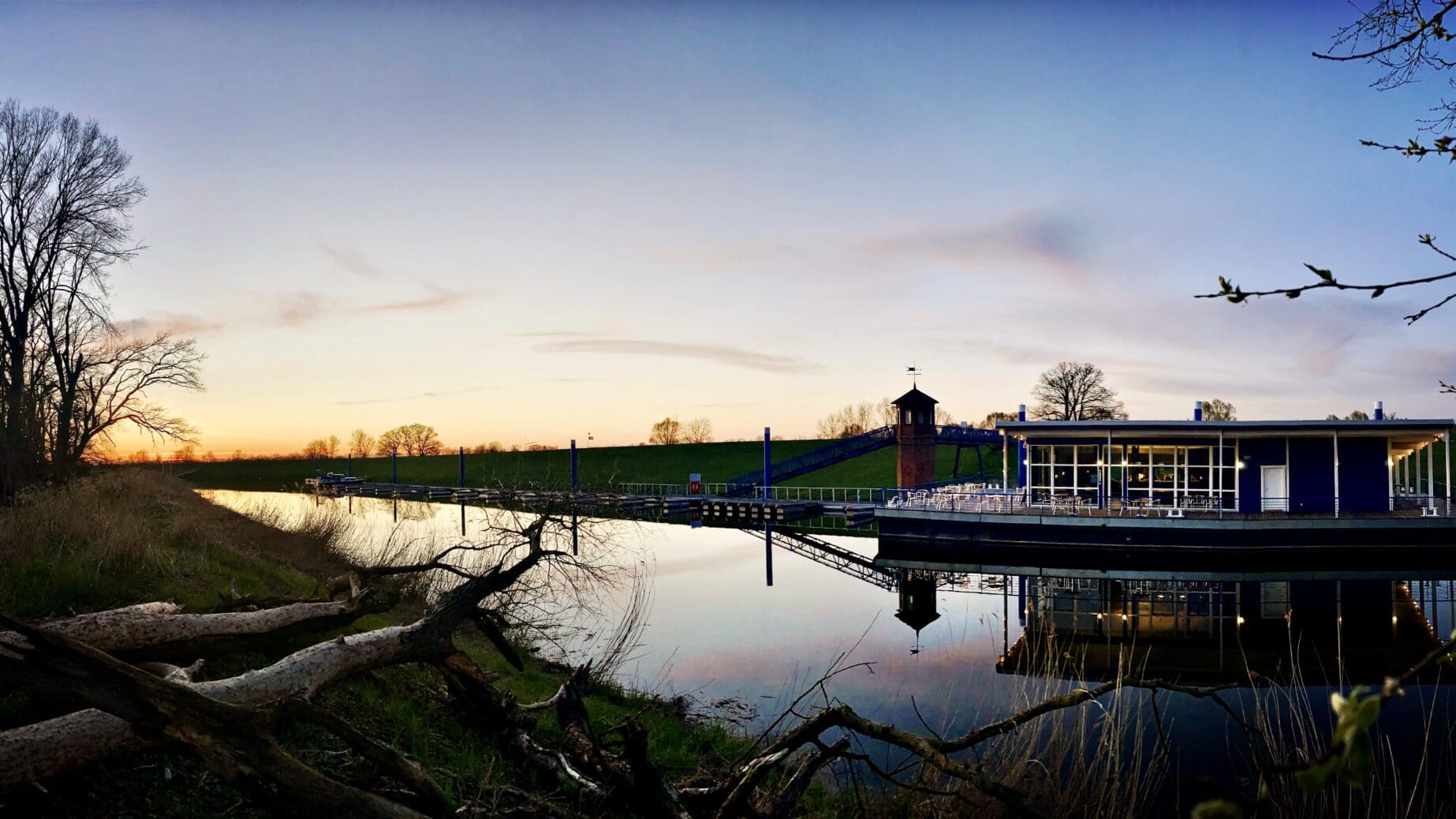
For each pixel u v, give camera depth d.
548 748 6.32
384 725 6.20
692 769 7.28
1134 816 6.50
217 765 4.00
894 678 11.47
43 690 3.81
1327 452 27.53
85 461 24.30
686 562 26.58
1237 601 18.89
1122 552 26.44
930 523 29.80
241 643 6.84
